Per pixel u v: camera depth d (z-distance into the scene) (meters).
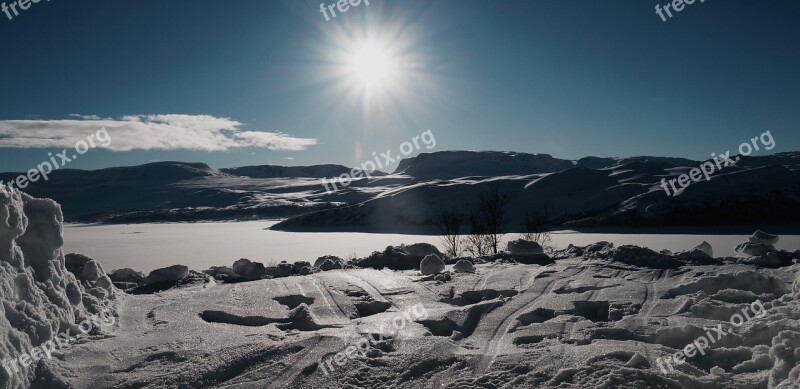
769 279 7.75
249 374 5.20
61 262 6.61
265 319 6.98
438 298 8.06
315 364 5.34
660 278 8.99
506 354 5.48
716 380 4.72
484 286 8.65
